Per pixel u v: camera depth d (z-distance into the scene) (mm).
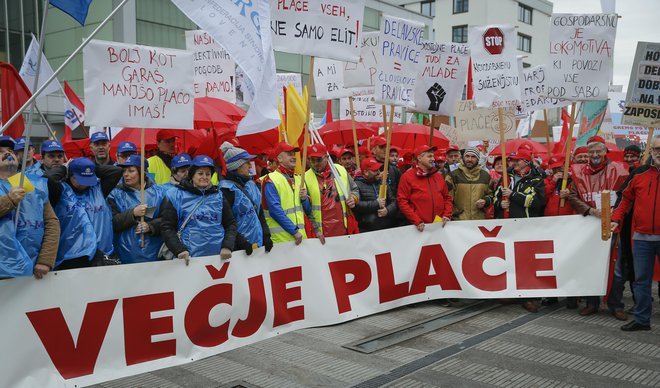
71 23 20625
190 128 5043
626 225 6113
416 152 6809
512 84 6793
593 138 6594
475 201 7000
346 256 6121
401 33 6543
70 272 4285
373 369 4797
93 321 4395
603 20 6570
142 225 4875
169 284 4785
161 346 4738
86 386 4352
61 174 4590
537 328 5945
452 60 7270
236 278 5219
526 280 6691
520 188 6910
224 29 4875
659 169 5668
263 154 8445
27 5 20828
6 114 5270
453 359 5020
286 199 5902
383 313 6480
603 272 6457
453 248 6773
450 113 7391
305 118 6469
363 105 10078
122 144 6367
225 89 8453
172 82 4945
